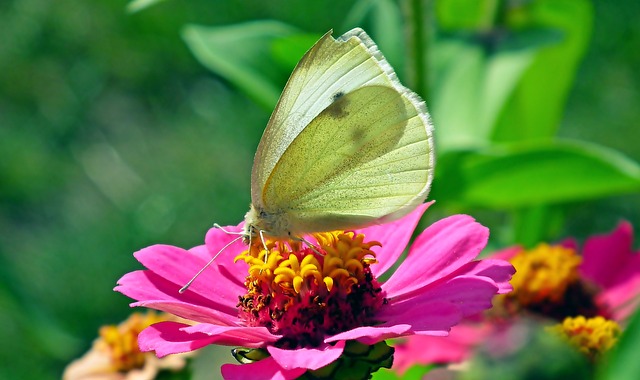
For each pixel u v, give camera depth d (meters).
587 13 0.47
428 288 0.36
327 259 0.36
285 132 0.36
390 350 0.35
